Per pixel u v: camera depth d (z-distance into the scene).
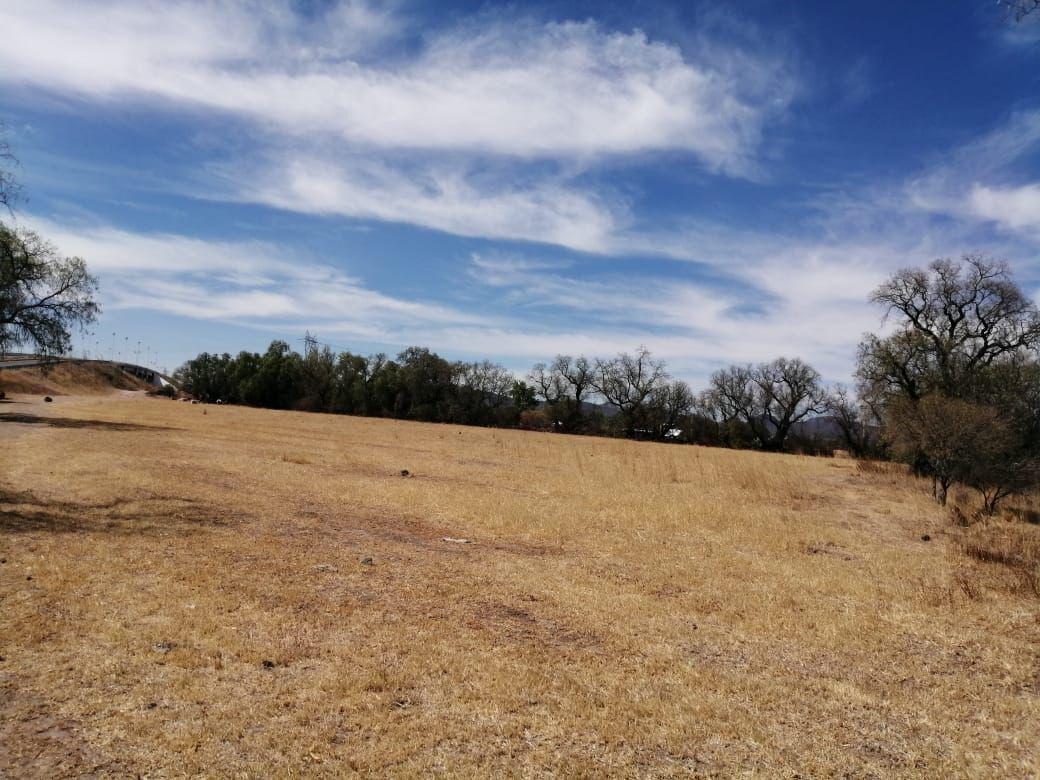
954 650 7.30
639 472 25.34
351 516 13.27
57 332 36.38
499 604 8.02
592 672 6.11
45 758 4.06
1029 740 5.23
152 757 4.15
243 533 10.70
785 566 11.13
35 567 7.84
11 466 16.06
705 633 7.52
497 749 4.57
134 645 5.85
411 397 81.19
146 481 14.96
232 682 5.31
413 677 5.66
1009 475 19.97
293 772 4.09
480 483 20.16
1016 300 32.12
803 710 5.60
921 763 4.79
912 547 13.70
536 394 83.62
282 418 56.28
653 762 4.55
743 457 43.50
